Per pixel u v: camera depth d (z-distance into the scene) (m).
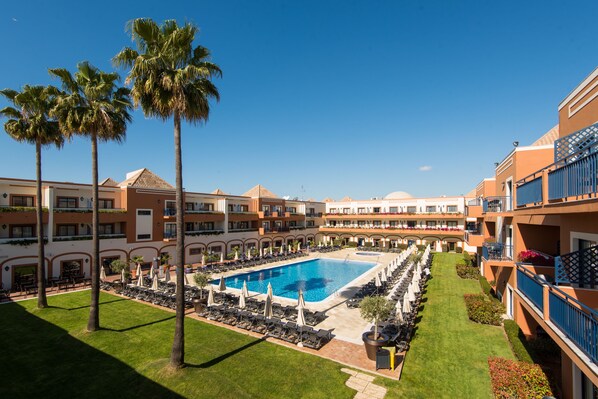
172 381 9.79
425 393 9.41
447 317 16.59
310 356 11.70
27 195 25.52
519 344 12.20
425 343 13.16
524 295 10.25
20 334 13.89
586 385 8.23
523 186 11.17
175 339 10.52
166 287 21.42
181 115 11.23
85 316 16.33
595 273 7.74
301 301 14.30
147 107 11.38
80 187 28.20
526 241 14.53
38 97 17.09
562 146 9.14
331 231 58.56
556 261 8.02
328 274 30.92
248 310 17.00
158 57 10.44
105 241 28.23
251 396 9.12
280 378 10.11
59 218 25.45
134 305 18.33
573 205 7.06
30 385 9.80
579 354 6.28
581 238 8.84
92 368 10.79
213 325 14.95
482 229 24.09
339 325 15.27
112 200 30.59
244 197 45.38
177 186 10.81
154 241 31.97
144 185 32.66
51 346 12.61
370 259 39.34
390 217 53.66
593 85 8.61
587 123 8.93
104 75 14.58
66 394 9.33
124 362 11.19
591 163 6.30
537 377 9.59
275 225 50.31
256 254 37.72
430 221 51.25
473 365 11.23
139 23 10.38
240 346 12.51
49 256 24.70
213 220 37.81
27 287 21.61
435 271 30.52
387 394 9.30
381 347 11.40
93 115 13.98
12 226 23.80
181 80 10.35
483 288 22.20
